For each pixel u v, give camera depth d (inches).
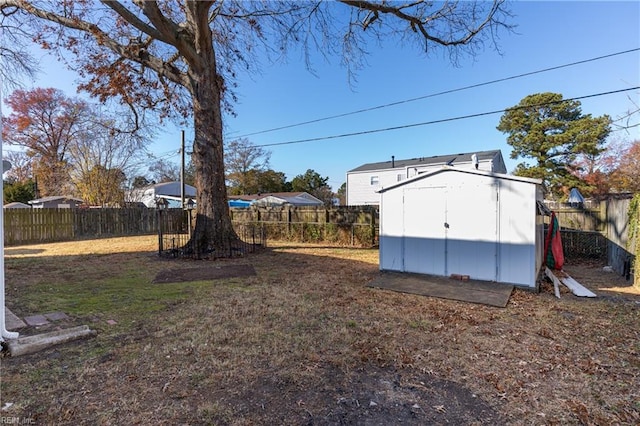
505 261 212.5
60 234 517.3
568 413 80.8
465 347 120.3
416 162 936.9
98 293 195.6
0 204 115.4
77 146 769.6
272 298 183.9
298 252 384.5
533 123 844.6
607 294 201.2
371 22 361.4
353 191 1016.9
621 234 265.3
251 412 79.9
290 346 118.6
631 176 681.0
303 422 76.4
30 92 928.3
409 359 109.8
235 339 124.5
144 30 315.6
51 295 190.4
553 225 279.0
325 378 97.0
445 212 234.1
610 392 90.5
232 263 307.3
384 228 259.4
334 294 194.1
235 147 1346.0
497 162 878.4
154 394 87.0
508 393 89.8
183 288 208.7
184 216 663.8
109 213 586.2
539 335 132.6
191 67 349.1
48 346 115.7
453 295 189.5
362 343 122.3
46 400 83.6
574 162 819.4
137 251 386.0
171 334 129.6
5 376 95.2
